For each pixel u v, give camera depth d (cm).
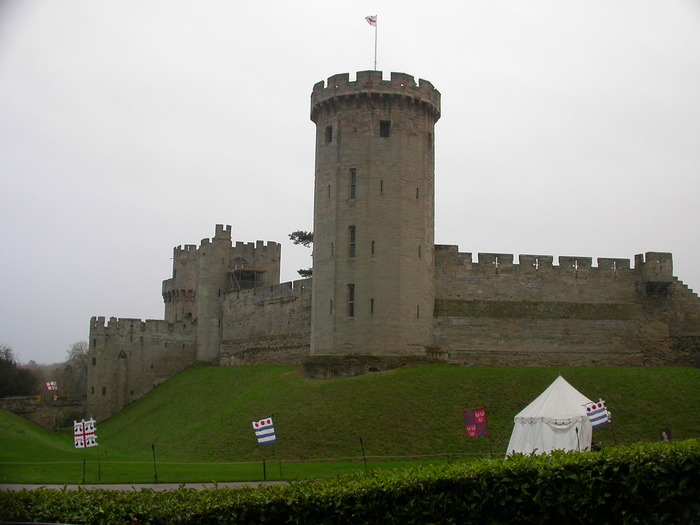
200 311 9656
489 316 6500
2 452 5350
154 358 9544
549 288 6700
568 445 3866
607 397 5384
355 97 6134
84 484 3778
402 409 5181
